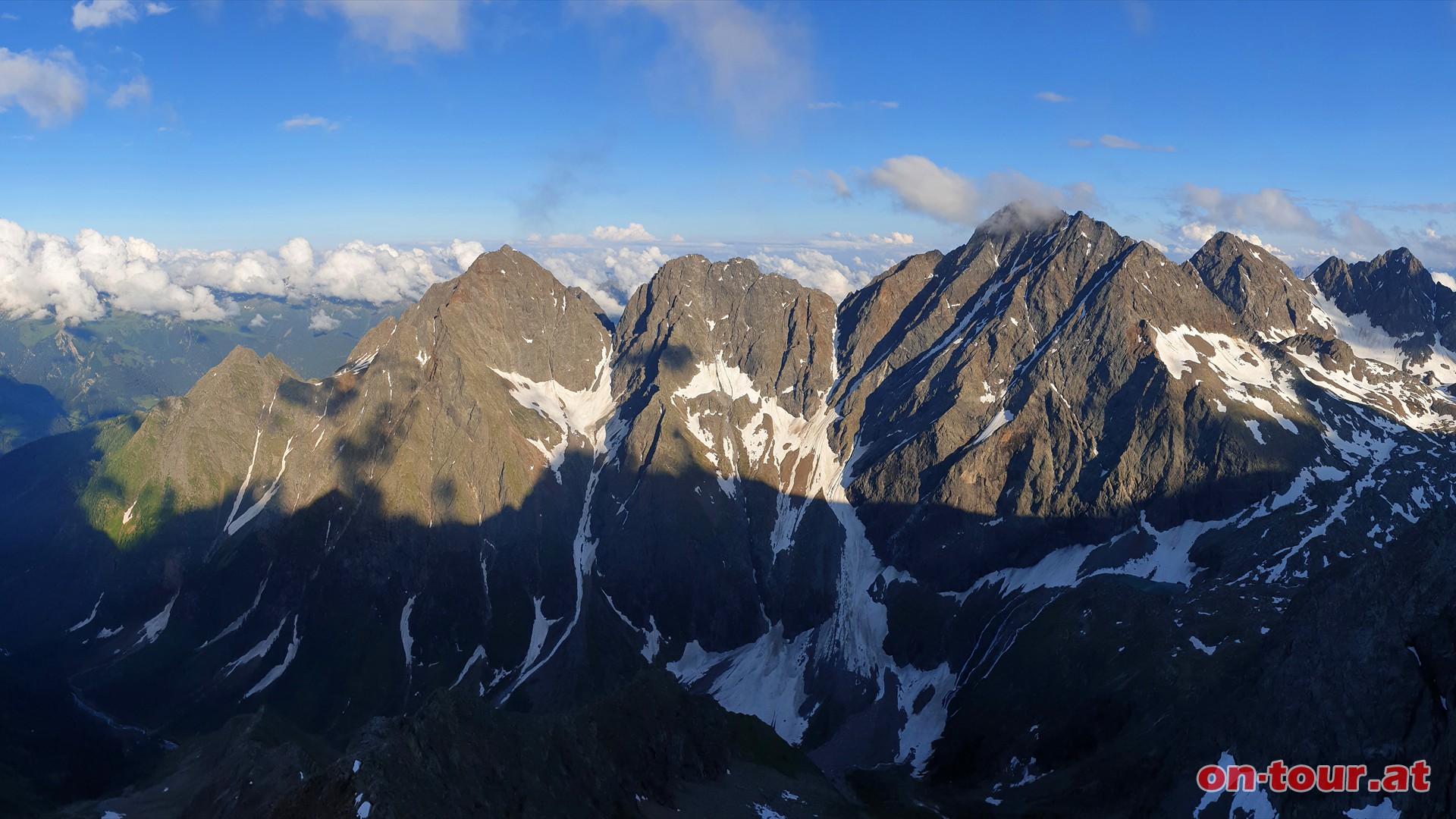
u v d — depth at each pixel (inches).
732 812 4562.0
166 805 5152.6
